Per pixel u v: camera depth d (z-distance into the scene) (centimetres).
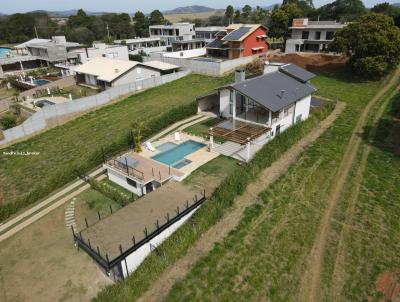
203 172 2861
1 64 7675
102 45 7712
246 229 2231
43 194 2762
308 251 2080
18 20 13812
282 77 3800
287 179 2780
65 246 2181
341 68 5906
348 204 2495
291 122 3600
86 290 1839
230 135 3041
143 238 1967
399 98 4625
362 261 1998
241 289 1827
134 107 4691
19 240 2272
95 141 3700
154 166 2945
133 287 1756
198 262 1983
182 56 7844
